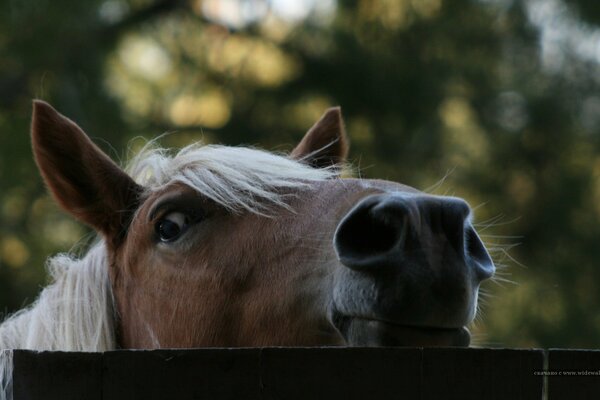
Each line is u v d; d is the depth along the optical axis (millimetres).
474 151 26156
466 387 3486
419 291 3645
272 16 26359
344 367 3527
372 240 3830
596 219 26141
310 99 25391
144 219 5328
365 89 24875
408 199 3730
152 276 5219
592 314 24609
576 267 25109
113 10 25438
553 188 25688
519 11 26281
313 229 4441
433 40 26062
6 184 21219
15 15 22188
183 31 26734
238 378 3590
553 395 3512
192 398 3604
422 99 24969
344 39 25188
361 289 3797
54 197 5793
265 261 4625
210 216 5020
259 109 25328
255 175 4902
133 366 3648
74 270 5855
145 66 26953
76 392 3670
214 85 26266
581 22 25641
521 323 23891
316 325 4250
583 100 26578
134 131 23469
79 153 5699
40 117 5660
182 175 5199
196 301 4906
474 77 25984
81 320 5676
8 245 21188
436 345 3729
